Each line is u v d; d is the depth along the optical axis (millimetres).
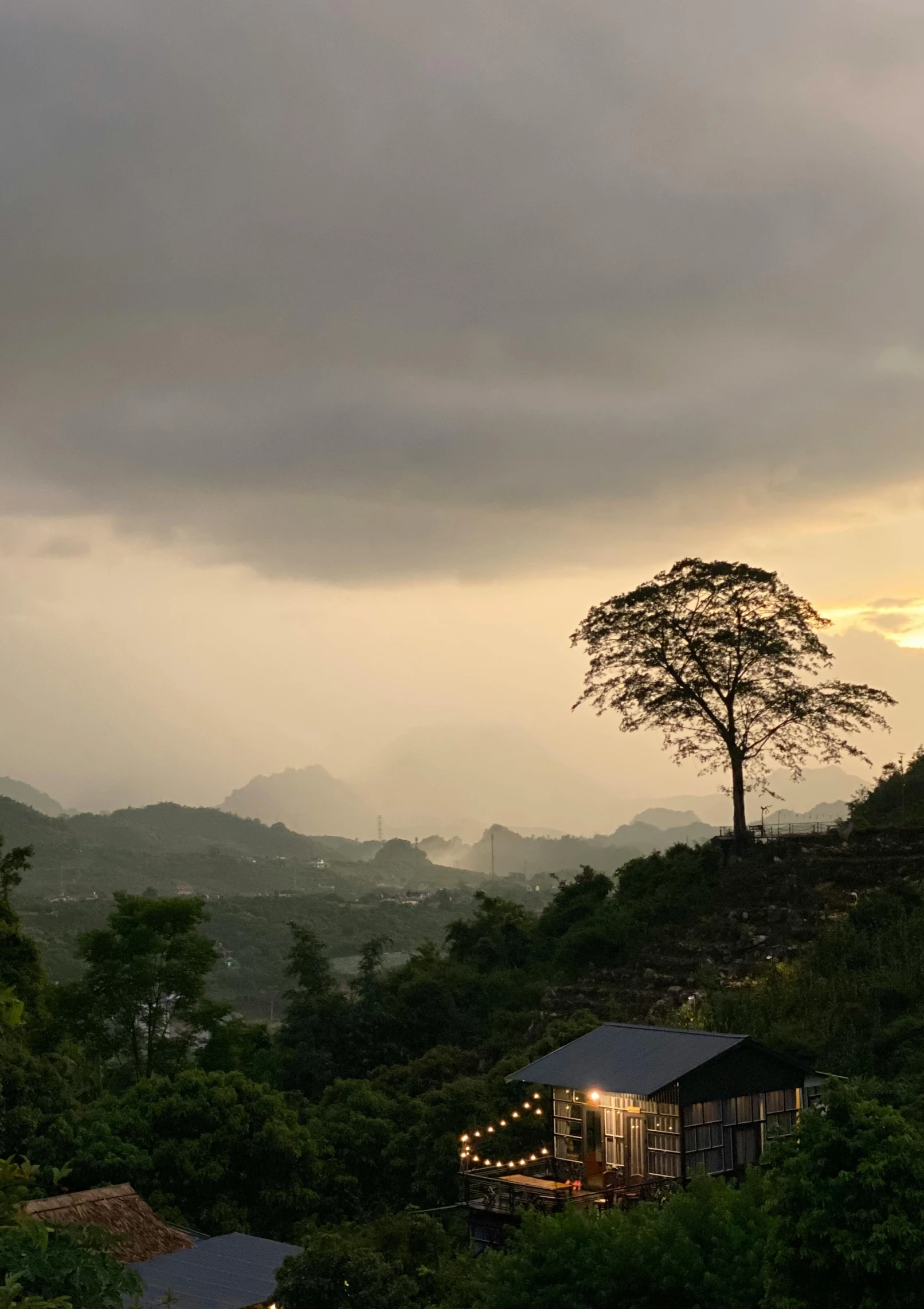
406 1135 44219
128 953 61094
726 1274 20578
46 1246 14062
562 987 60188
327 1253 27203
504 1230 29812
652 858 73125
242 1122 42125
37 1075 46344
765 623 67125
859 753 67188
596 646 70125
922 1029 42250
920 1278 17797
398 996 64750
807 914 58438
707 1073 31266
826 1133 19016
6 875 60688
